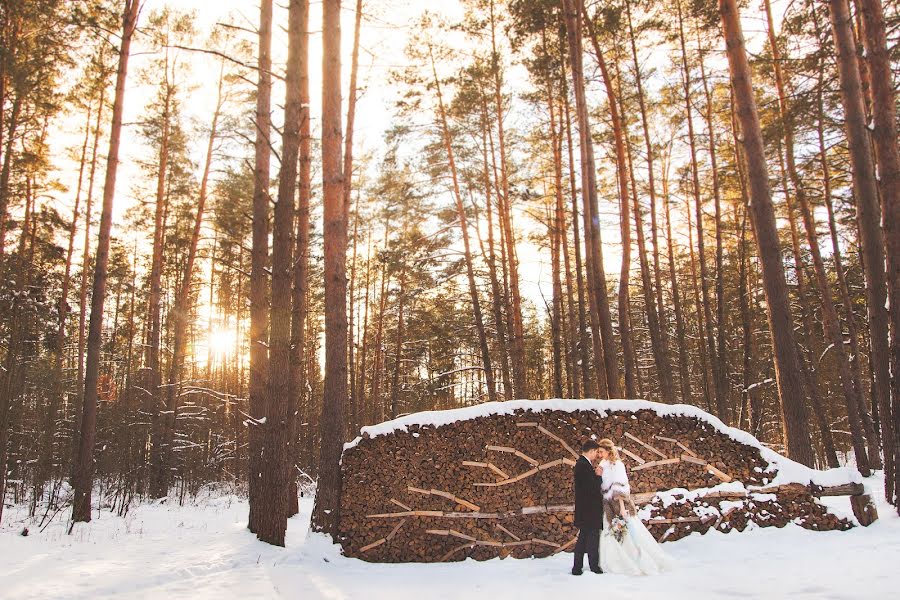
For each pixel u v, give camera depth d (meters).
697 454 8.59
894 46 10.20
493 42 19.17
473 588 6.26
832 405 24.42
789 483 8.27
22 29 13.94
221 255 26.08
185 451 20.77
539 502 8.17
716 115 19.45
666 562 6.54
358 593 6.09
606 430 8.66
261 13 11.64
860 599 4.74
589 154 13.58
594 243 13.20
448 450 8.42
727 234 22.06
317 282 28.05
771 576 5.82
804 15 11.16
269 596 5.93
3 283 16.45
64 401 18.91
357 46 14.12
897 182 8.28
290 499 12.02
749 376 19.00
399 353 27.98
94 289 11.47
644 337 28.94
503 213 20.00
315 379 34.19
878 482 13.10
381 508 8.08
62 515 11.77
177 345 19.56
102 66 18.86
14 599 5.58
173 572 6.75
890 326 8.24
